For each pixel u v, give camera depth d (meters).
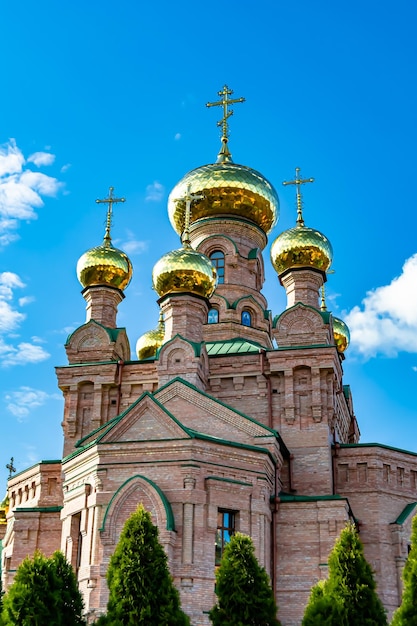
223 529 34.47
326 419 41.72
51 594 26.55
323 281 48.12
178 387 39.59
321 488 40.53
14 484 46.06
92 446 35.09
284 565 36.41
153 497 33.28
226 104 58.47
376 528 41.31
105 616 26.53
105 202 51.69
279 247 47.91
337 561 27.95
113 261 48.16
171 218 54.62
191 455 34.00
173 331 43.56
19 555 39.78
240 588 27.19
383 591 40.16
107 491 34.12
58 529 40.06
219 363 44.19
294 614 35.56
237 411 38.44
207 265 44.59
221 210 52.66
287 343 44.75
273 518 37.00
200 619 31.86
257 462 35.72
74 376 44.66
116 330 46.44
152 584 26.58
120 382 44.34
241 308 50.06
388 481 42.56
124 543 27.20
